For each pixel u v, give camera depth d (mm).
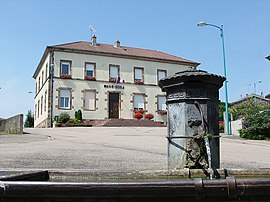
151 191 2531
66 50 40562
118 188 2527
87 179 4016
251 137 22500
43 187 2535
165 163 7898
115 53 42844
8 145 13281
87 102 40875
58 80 39844
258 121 22844
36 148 11758
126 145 13711
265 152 12969
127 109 42844
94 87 41469
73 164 7480
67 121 38188
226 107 27562
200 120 4242
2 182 2578
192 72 4344
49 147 12219
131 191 2529
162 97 45062
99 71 42031
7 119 26406
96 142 15312
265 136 22578
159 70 45469
